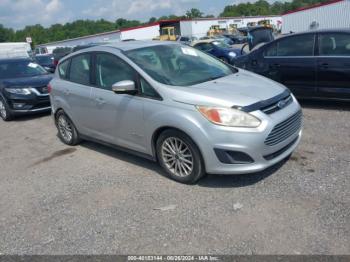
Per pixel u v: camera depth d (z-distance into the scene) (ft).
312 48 22.68
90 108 17.44
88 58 17.80
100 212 12.76
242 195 12.77
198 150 13.10
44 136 23.66
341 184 12.80
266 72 24.95
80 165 17.44
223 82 14.64
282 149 13.56
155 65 15.34
